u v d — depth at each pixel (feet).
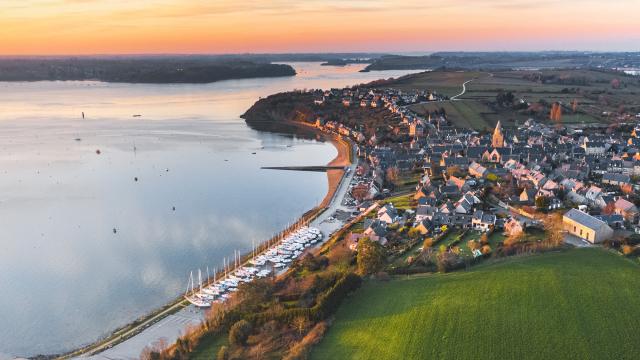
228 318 480.23
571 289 461.37
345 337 430.61
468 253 592.19
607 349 378.73
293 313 465.47
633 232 615.16
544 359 375.66
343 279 507.30
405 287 512.22
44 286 619.26
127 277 638.94
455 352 392.68
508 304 446.60
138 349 469.16
